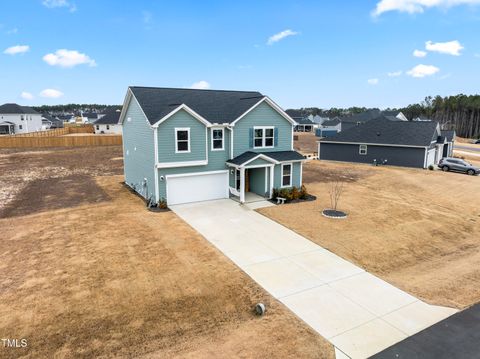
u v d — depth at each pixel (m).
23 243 14.03
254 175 23.23
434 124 37.00
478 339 8.69
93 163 36.28
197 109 22.02
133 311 9.48
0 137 48.12
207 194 21.45
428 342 8.54
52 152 44.25
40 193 22.97
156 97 22.22
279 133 23.39
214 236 15.38
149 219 17.47
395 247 14.95
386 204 21.59
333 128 84.88
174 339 8.40
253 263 12.79
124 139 25.81
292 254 13.73
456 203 22.89
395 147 36.44
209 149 20.94
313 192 24.39
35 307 9.52
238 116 21.41
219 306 9.89
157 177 19.52
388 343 8.49
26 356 7.68
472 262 13.91
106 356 7.75
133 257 12.88
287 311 9.77
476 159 46.50
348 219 18.27
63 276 11.29
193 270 11.99
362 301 10.46
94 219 17.30
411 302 10.50
